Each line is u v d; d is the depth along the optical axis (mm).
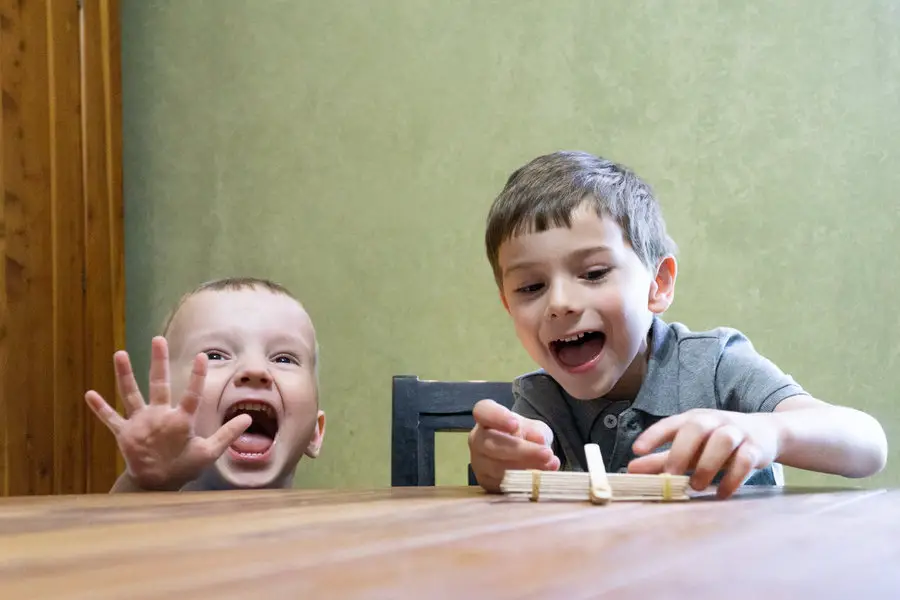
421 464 1336
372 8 2295
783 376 1155
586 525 411
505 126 2195
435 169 2230
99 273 2246
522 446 753
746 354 1226
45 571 256
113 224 2324
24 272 1988
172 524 433
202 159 2383
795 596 205
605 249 1120
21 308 1972
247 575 237
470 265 2193
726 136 2062
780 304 2010
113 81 2357
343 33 2311
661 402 1203
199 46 2402
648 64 2117
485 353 2164
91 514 517
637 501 607
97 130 2281
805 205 2014
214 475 1335
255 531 385
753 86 2057
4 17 1979
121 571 251
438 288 2207
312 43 2330
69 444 2084
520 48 2195
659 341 1252
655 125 2104
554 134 2166
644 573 242
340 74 2307
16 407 1936
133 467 1075
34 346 2002
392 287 2230
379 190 2260
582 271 1122
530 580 225
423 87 2250
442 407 1346
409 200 2240
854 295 1979
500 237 1188
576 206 1124
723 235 2047
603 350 1138
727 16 2078
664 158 2092
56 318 2080
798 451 823
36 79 2070
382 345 2221
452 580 224
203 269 2363
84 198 2217
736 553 296
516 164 2184
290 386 1384
